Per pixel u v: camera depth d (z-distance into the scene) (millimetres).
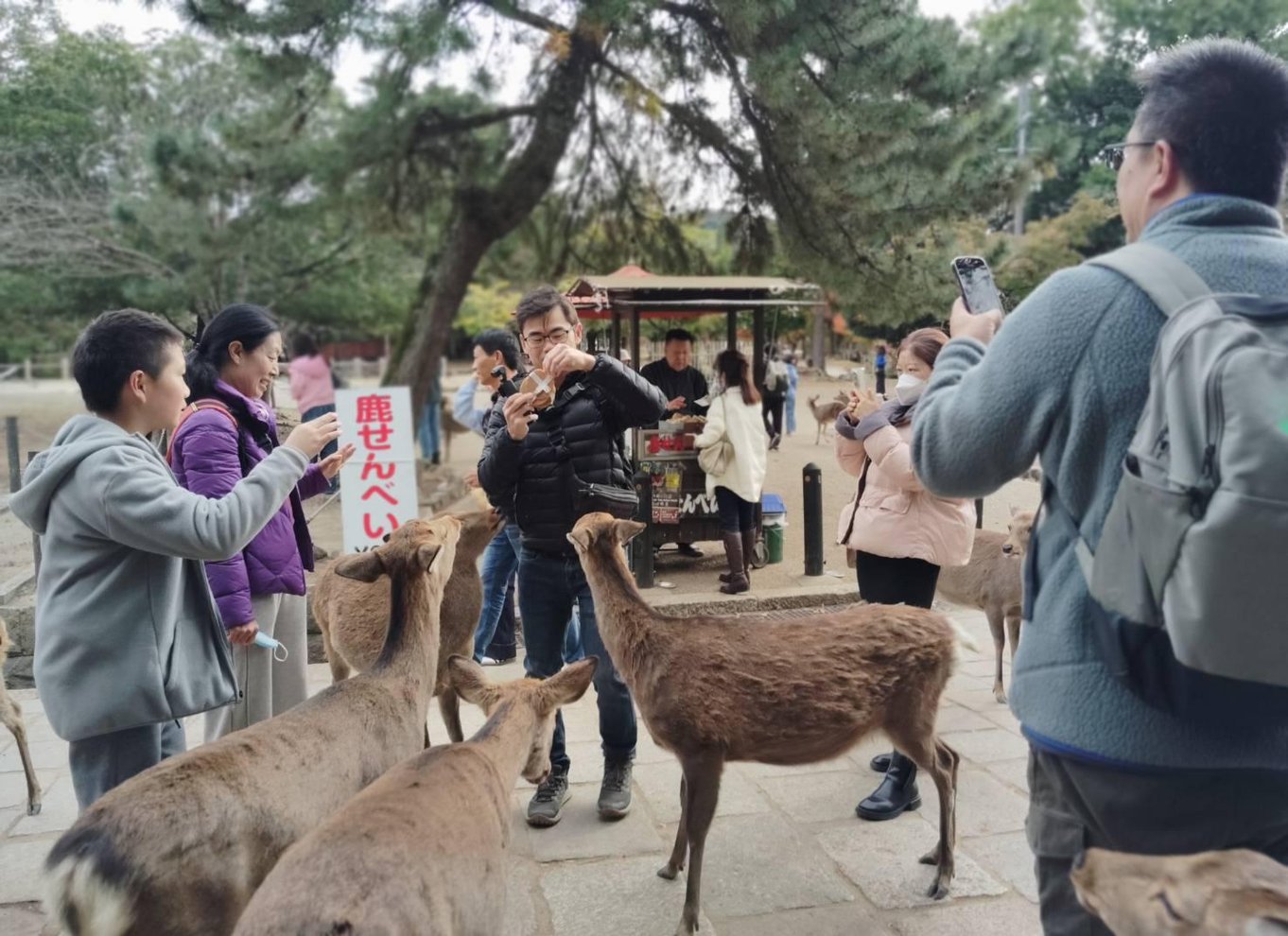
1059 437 1646
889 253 10945
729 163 12594
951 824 3303
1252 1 12438
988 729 4734
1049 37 10250
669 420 7668
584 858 3545
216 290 14086
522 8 11391
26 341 23469
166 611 2553
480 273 18844
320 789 2479
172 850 2127
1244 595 1330
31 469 2604
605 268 15250
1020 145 12391
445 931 1989
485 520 4023
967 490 1791
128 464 2455
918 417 1864
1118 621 1504
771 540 7836
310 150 11492
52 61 17250
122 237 16406
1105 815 1616
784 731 3115
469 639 4059
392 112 11648
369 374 33219
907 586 3949
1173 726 1523
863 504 3965
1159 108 1708
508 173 13398
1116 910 1543
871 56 9828
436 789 2246
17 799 4109
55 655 2480
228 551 2504
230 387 3322
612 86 12781
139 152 15438
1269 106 1635
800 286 8945
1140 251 1622
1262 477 1307
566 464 3678
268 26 10406
